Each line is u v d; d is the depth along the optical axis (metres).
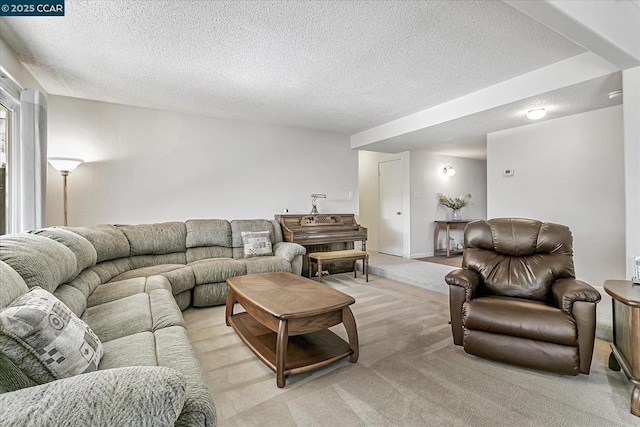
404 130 4.39
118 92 3.40
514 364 1.96
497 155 4.38
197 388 1.07
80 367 1.07
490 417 1.50
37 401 0.70
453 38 2.32
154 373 0.83
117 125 3.77
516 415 1.51
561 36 2.29
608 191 3.40
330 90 3.35
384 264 5.07
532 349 1.89
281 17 2.06
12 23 2.11
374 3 1.92
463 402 1.62
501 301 2.08
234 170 4.48
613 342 1.93
